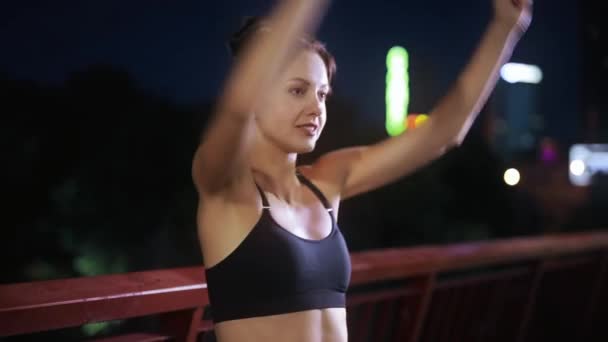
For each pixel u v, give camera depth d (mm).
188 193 20031
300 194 1937
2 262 19938
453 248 3742
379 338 3379
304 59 1846
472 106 2066
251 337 1723
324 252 1828
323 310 1789
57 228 19938
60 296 2049
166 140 20438
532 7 2057
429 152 2125
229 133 1592
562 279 4949
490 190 25812
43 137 20750
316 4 1502
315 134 1867
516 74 45656
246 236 1749
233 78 1532
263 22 1750
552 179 35562
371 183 2160
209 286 1793
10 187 19953
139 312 2230
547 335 4926
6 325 1912
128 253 19828
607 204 33438
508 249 3988
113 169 19984
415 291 3443
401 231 21484
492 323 4203
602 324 5422
